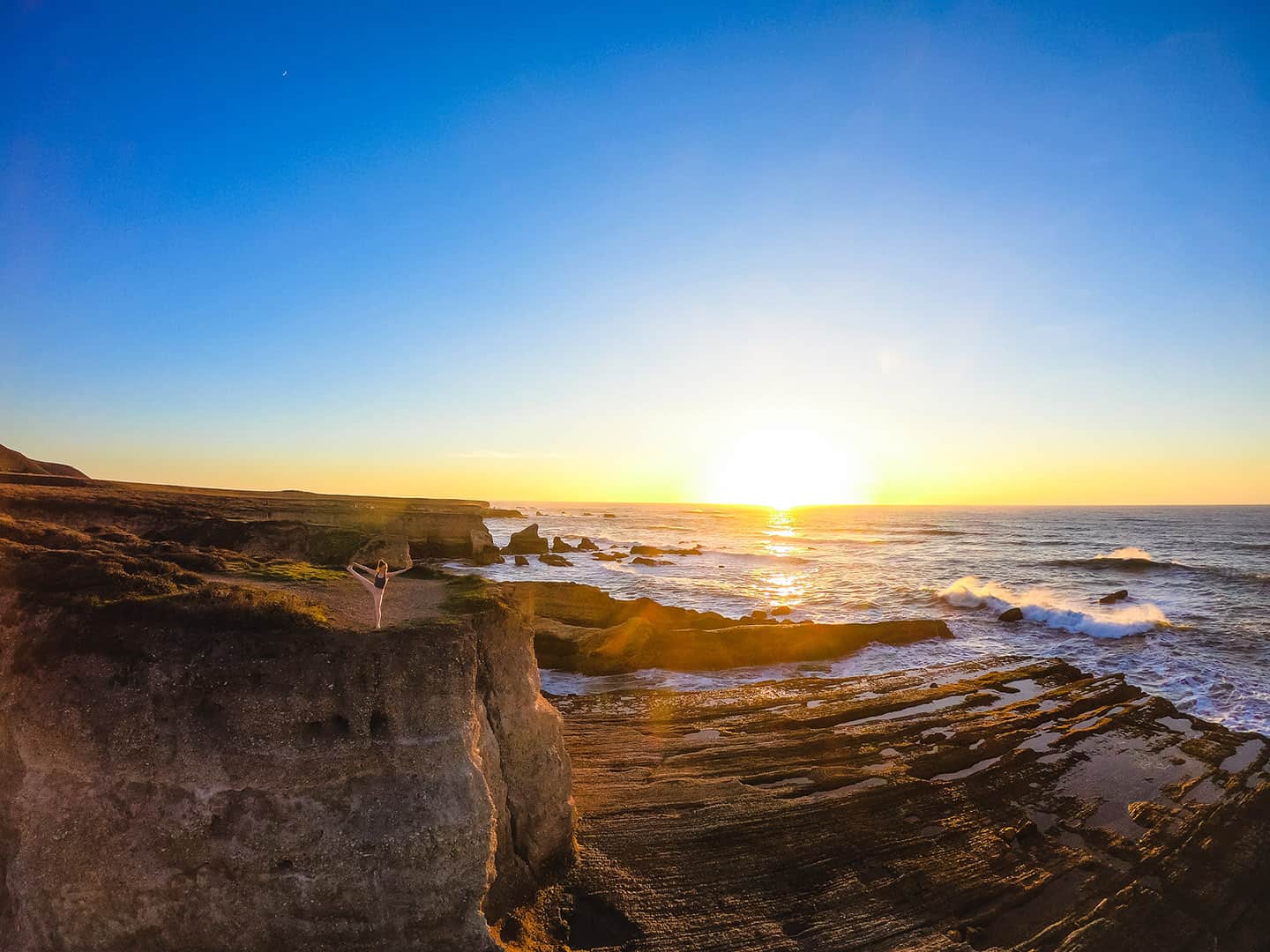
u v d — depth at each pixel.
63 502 29.97
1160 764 17.19
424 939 8.62
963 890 11.91
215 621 9.11
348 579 14.60
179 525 30.22
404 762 8.96
